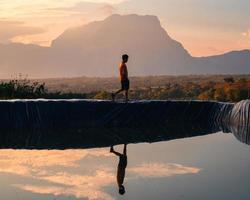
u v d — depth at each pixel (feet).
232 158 47.16
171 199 31.65
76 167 43.37
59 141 59.82
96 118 73.15
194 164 44.27
